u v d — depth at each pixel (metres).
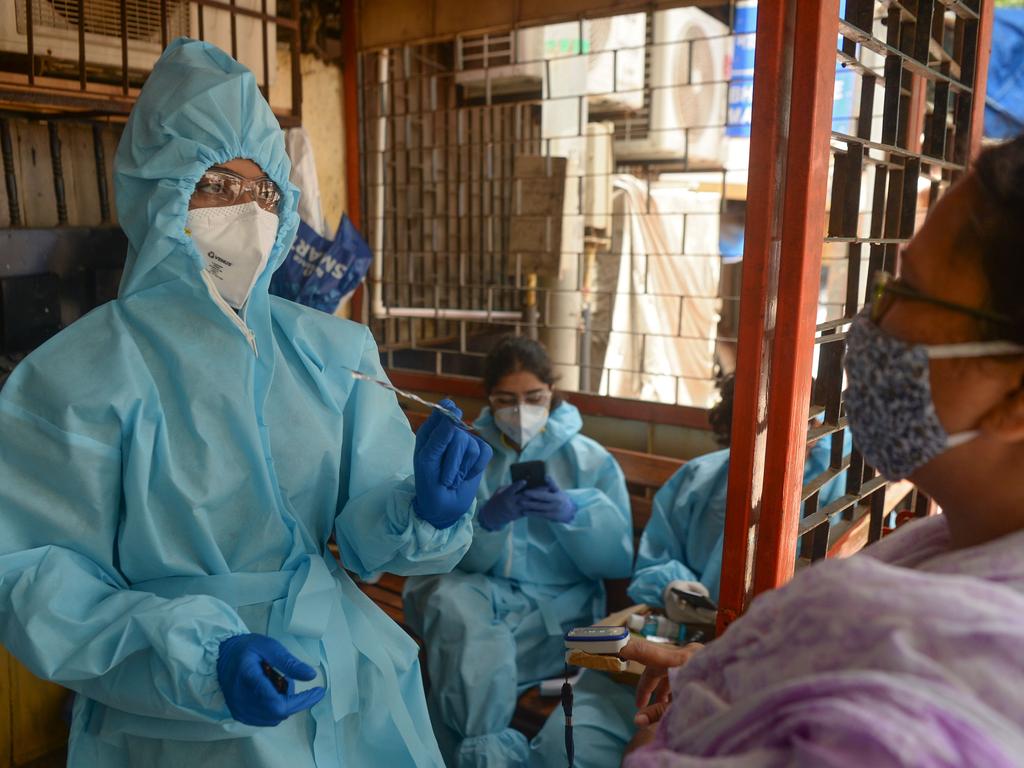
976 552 0.47
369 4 2.64
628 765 0.52
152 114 1.11
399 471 1.26
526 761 1.72
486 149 2.67
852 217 1.05
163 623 0.93
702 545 1.95
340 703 1.10
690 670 0.56
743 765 0.43
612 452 2.33
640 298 2.61
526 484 1.92
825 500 1.83
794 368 0.93
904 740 0.37
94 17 1.69
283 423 1.16
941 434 0.49
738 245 2.74
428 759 1.23
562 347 2.65
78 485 1.01
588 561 2.01
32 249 1.72
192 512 1.05
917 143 1.46
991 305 0.47
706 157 2.76
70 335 1.07
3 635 0.99
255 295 1.18
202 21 1.81
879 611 0.43
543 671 1.96
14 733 1.77
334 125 2.73
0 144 1.79
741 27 2.77
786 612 0.48
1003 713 0.38
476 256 2.75
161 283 1.11
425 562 1.21
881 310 0.53
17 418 1.01
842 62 1.00
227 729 1.00
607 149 2.59
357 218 2.80
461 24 2.48
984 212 0.47
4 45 1.58
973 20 1.38
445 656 1.82
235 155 1.13
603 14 2.24
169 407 1.07
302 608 1.08
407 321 2.87
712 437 2.26
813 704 0.41
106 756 1.09
